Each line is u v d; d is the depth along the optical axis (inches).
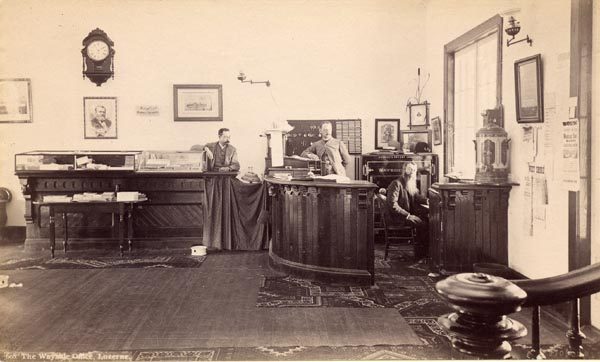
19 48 354.9
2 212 352.5
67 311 193.5
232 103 363.9
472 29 276.7
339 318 184.1
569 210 175.9
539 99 199.0
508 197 231.1
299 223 245.6
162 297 212.1
